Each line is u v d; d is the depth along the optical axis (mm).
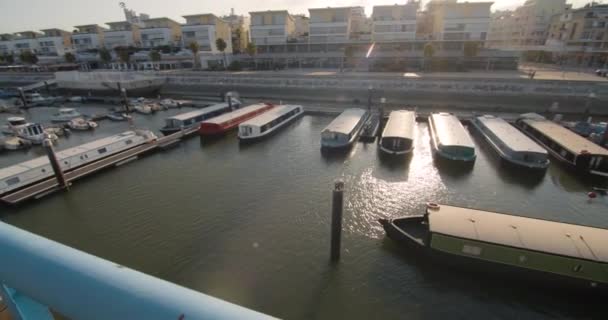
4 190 26281
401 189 28062
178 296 1638
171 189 28203
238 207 25125
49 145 26234
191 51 103000
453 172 31234
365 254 19609
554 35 101250
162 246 20688
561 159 31625
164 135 44375
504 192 27469
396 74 71625
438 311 15906
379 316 15758
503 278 16984
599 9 85625
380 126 43250
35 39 126500
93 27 121562
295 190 27938
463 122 46469
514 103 54375
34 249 2223
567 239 16672
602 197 26516
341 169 32219
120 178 30500
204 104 65062
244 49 115062
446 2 93188
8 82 95500
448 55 79312
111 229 22500
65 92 79688
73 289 1927
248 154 36750
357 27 103375
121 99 69000
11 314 2598
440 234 17438
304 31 118312
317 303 16500
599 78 62781
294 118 51188
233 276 18234
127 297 1719
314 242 20875
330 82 66938
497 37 126625
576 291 15969
